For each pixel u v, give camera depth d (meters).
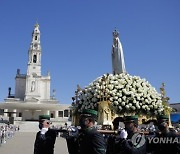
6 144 31.70
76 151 6.33
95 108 9.60
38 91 100.62
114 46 28.02
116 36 28.11
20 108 96.81
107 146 6.40
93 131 5.45
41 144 7.10
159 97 10.12
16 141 36.81
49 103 99.00
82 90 10.34
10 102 95.62
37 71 102.12
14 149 25.78
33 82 100.81
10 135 45.47
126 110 9.39
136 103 9.38
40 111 99.62
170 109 10.39
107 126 8.15
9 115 95.94
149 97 9.63
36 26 106.38
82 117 5.67
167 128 6.72
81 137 5.70
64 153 22.66
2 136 32.56
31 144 31.83
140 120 9.55
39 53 103.94
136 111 9.49
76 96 10.34
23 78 103.88
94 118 5.66
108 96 9.46
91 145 5.30
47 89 103.88
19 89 103.06
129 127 6.18
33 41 104.62
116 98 9.37
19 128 73.12
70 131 6.59
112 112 9.27
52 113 101.00
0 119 88.06
